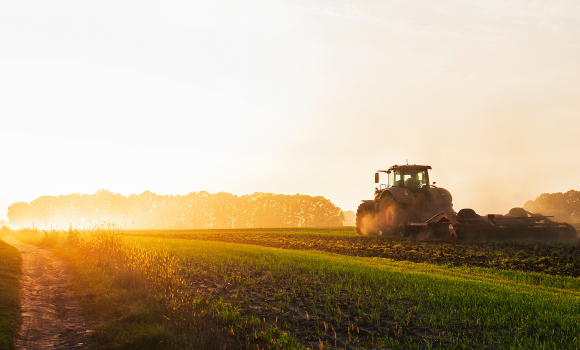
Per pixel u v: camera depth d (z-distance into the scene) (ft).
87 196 526.98
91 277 37.01
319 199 485.56
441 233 65.36
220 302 27.14
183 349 18.86
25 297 31.35
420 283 31.37
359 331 21.91
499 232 59.82
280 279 35.83
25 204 552.41
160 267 38.27
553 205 337.52
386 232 82.23
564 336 19.44
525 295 26.91
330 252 60.49
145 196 518.78
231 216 485.56
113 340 20.47
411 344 19.29
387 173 88.07
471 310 24.06
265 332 21.24
